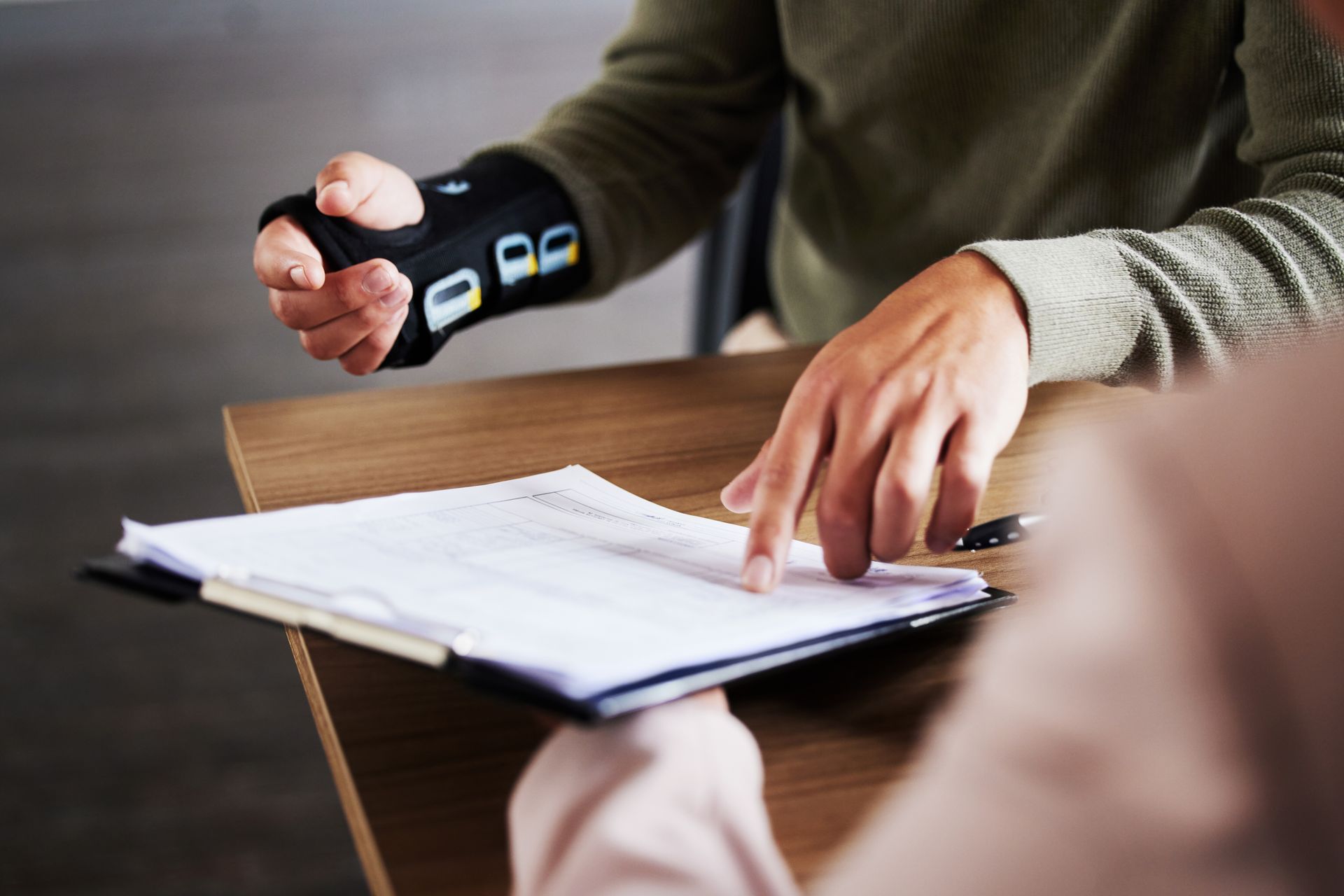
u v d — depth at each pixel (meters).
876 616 0.42
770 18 1.08
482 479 0.65
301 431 0.72
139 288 3.07
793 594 0.43
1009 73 0.91
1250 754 0.18
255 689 1.56
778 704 0.41
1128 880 0.19
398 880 0.32
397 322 0.71
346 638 0.36
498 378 0.83
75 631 1.67
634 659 0.34
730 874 0.28
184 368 2.59
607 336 2.89
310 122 4.78
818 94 1.05
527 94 5.26
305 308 0.69
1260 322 0.61
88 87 5.54
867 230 1.08
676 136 1.02
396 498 0.51
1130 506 0.21
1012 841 0.21
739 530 0.53
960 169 0.98
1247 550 0.19
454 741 0.39
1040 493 0.59
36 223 3.58
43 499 2.02
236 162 4.22
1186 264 0.60
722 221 1.62
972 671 0.24
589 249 0.90
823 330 1.19
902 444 0.44
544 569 0.43
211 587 0.39
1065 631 0.21
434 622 0.36
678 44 1.05
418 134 4.58
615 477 0.65
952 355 0.49
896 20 0.94
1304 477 0.19
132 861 1.25
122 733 1.46
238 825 1.31
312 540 0.44
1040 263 0.56
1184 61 0.83
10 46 6.79
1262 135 0.75
